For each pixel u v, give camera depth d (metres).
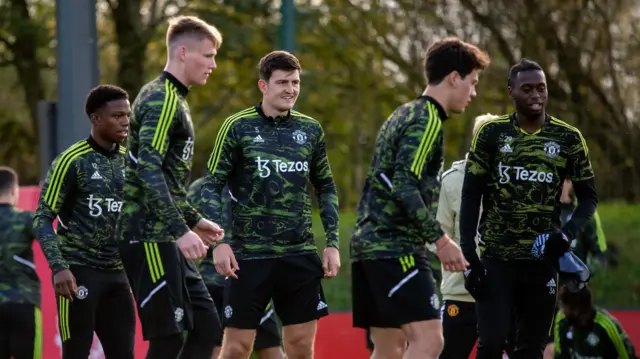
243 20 62.78
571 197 28.25
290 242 21.02
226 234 22.36
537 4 64.00
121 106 22.55
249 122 21.03
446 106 19.66
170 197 19.03
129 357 23.34
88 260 22.58
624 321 33.03
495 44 65.31
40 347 26.75
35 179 77.19
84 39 27.86
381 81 69.50
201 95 72.56
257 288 20.92
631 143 64.19
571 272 20.78
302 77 64.44
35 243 28.67
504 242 21.48
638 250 41.22
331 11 66.31
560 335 27.61
